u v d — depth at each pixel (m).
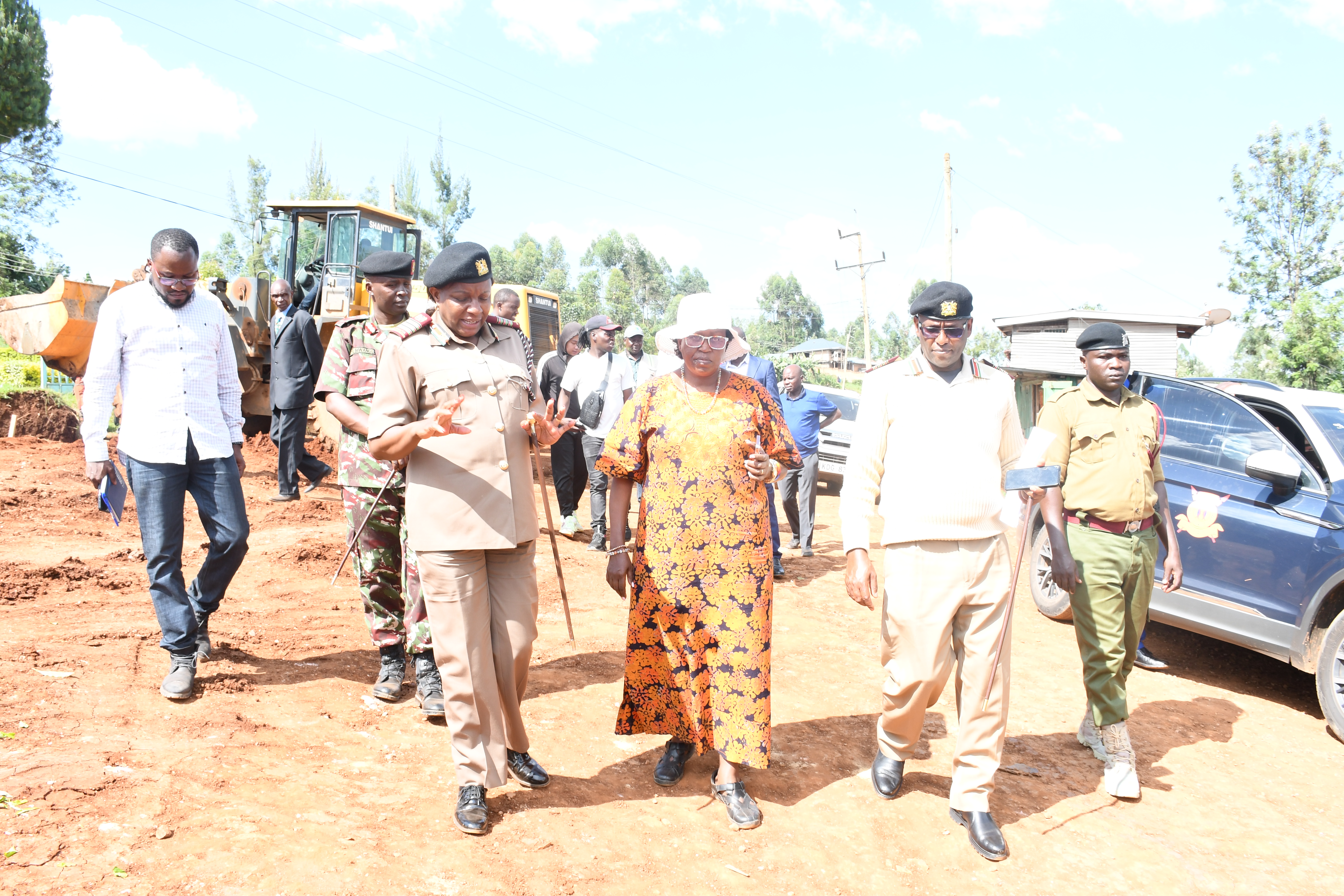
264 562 6.73
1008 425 3.52
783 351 98.44
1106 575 4.05
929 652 3.46
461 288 3.14
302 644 4.98
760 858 3.27
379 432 3.07
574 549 8.27
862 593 3.57
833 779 3.97
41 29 36.47
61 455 10.84
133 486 3.94
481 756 3.22
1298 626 5.35
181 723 3.72
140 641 4.65
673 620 3.58
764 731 3.45
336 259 12.48
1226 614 5.71
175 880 2.65
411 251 13.42
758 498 3.53
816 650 5.91
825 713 4.79
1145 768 4.43
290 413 8.85
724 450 3.47
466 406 3.17
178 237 3.92
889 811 3.70
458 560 3.14
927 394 3.48
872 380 3.64
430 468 3.14
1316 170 27.22
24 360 17.97
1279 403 5.98
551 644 5.57
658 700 3.69
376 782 3.48
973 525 3.40
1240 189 28.14
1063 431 4.20
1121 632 4.07
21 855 2.66
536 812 3.38
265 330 11.88
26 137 36.53
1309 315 21.81
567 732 4.19
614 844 3.22
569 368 8.36
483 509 3.15
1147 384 6.83
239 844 2.88
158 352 3.92
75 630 4.74
